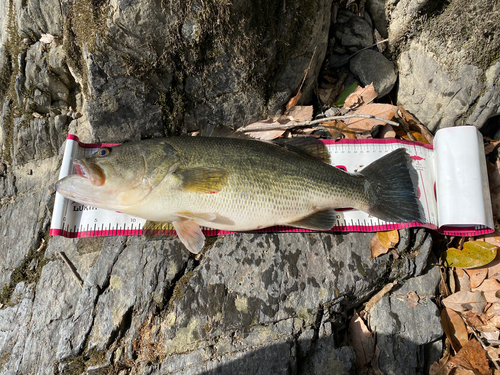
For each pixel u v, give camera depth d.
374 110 0.54
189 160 0.43
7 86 0.53
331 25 0.59
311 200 0.46
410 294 0.49
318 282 0.47
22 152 0.55
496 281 0.50
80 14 0.43
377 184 0.48
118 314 0.45
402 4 0.53
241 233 0.49
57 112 0.53
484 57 0.49
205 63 0.47
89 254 0.49
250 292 0.46
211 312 0.45
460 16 0.48
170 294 0.46
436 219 0.51
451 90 0.52
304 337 0.45
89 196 0.43
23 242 0.52
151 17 0.42
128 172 0.43
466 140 0.50
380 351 0.46
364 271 0.48
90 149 0.51
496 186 0.54
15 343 0.45
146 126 0.50
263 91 0.51
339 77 0.60
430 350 0.48
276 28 0.47
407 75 0.56
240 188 0.44
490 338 0.47
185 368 0.43
